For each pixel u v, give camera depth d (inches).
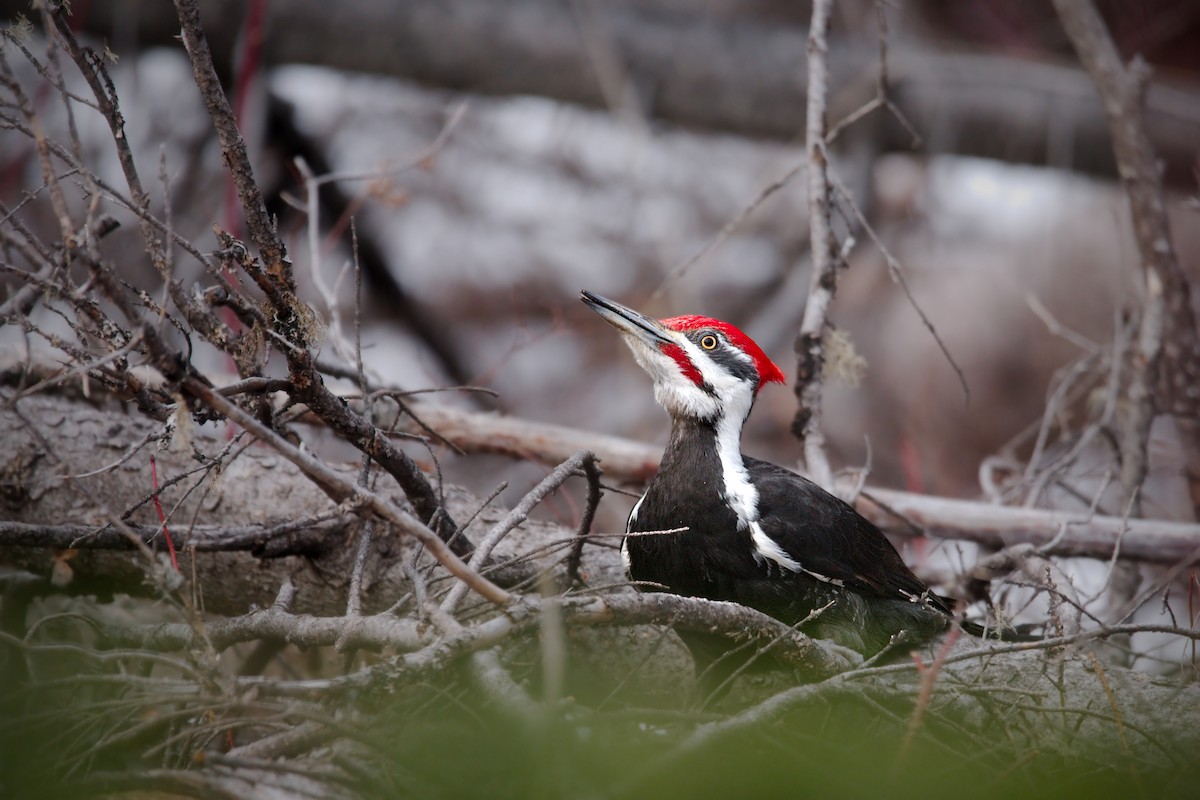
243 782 253.6
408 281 714.2
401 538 376.8
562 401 698.2
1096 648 355.3
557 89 691.4
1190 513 540.4
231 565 385.1
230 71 648.4
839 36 762.2
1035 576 386.3
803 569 350.6
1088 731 312.2
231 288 283.4
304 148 668.7
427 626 277.4
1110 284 747.4
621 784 257.3
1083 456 591.2
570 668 366.3
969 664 331.9
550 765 255.9
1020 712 306.5
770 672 340.5
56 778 257.4
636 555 368.5
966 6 784.3
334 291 416.5
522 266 728.3
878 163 727.1
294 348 285.4
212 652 259.6
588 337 716.0
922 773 295.6
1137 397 456.8
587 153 757.3
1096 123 702.5
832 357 421.1
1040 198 776.3
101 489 389.4
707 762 280.7
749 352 386.3
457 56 674.2
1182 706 312.2
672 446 376.2
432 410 464.8
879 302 751.7
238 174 278.4
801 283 686.5
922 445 712.4
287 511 387.2
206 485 390.6
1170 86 754.8
